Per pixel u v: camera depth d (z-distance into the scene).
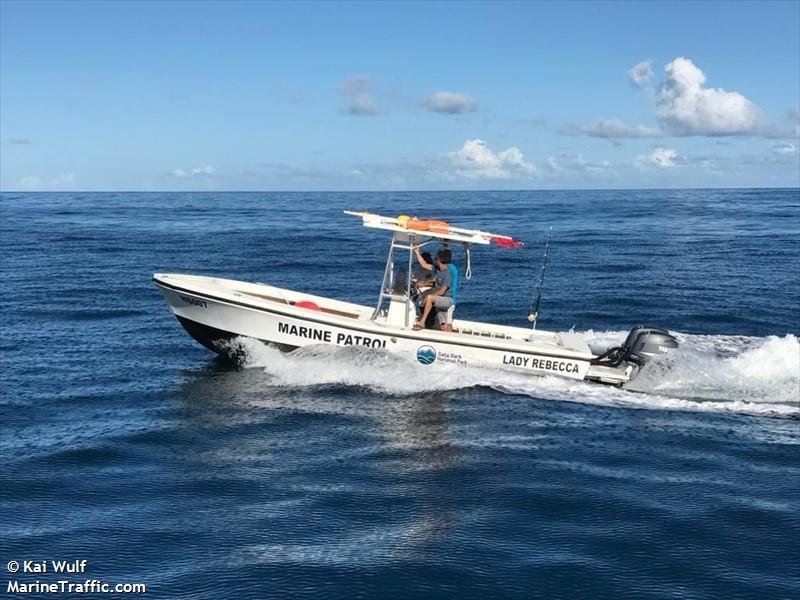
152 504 7.55
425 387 11.77
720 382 11.88
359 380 12.09
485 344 12.04
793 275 25.58
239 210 81.94
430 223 12.27
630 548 6.65
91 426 10.01
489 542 6.75
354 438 9.58
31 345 14.83
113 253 33.31
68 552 6.54
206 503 7.58
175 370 12.95
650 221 59.25
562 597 5.87
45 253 33.03
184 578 6.11
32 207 89.75
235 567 6.29
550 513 7.36
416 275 12.86
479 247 37.34
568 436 9.71
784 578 6.15
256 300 12.52
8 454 8.94
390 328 12.19
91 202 113.06
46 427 9.97
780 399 11.33
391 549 6.61
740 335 16.03
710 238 42.41
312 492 7.86
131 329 16.39
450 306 12.50
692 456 9.02
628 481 8.20
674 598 5.85
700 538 6.84
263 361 12.72
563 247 37.38
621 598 5.86
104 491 7.88
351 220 62.44
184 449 9.16
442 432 9.84
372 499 7.69
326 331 12.31
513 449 9.20
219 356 13.86
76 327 16.59
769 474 8.44
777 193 178.00
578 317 18.27
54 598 5.80
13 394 11.52
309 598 5.84
